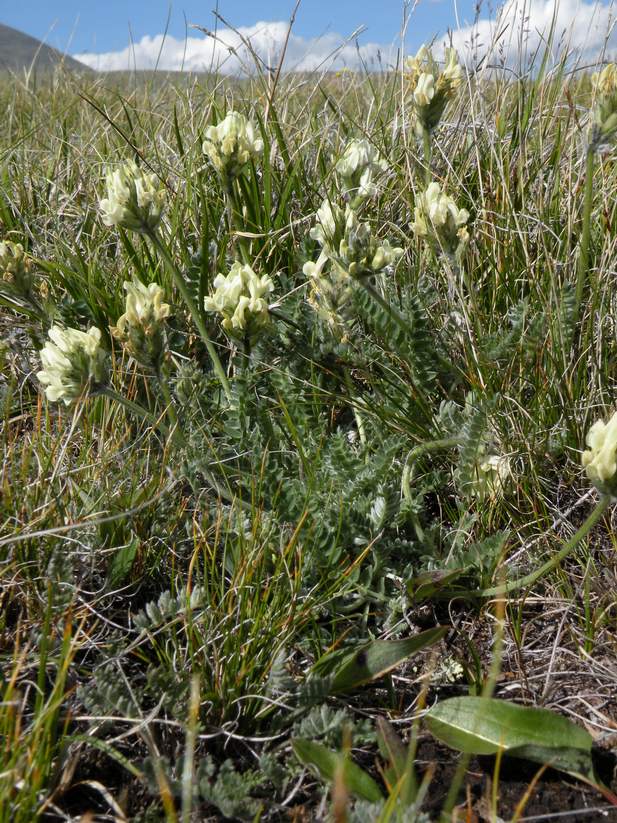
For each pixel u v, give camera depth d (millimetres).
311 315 353
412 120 439
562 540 271
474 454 278
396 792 154
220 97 571
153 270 379
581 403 314
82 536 260
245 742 212
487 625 256
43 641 188
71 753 197
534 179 434
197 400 310
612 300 349
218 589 250
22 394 352
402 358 322
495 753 200
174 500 281
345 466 274
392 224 399
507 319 365
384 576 261
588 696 228
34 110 739
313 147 507
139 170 286
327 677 213
